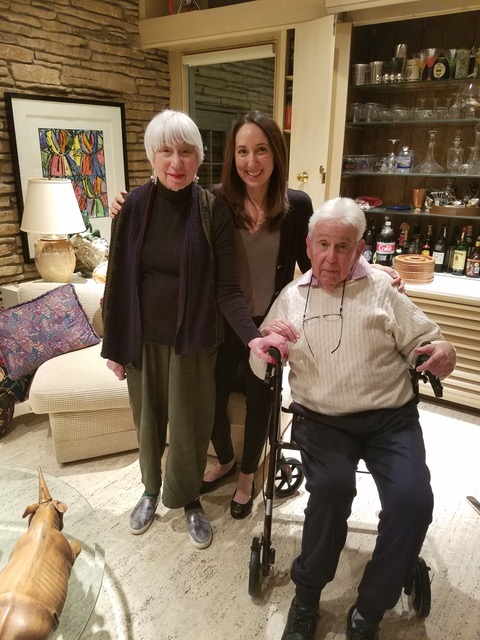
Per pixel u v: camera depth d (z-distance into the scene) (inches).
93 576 53.4
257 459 76.9
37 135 114.7
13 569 45.9
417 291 105.2
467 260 113.7
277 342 55.7
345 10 99.2
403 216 124.4
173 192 61.8
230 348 72.7
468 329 103.0
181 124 57.7
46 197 104.3
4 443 96.9
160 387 70.2
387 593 53.2
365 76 111.3
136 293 64.1
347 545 73.4
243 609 62.9
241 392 85.6
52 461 91.7
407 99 117.0
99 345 103.0
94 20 122.6
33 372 98.9
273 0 110.7
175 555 71.2
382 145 123.0
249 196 66.6
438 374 57.1
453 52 102.5
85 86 124.1
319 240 57.2
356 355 58.4
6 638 39.9
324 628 60.3
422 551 72.2
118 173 136.2
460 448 96.4
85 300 108.3
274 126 62.3
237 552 72.0
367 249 123.1
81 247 119.5
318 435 59.5
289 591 65.6
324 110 106.3
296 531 75.9
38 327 98.0
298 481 84.6
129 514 78.9
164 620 61.2
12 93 107.6
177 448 69.7
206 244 62.7
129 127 138.1
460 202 112.4
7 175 112.7
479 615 62.2
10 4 105.3
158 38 132.0
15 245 117.4
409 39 112.9
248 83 174.1
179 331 63.1
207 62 138.5
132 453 94.7
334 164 112.3
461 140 113.1
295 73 111.4
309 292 61.3
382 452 57.7
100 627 60.2
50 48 114.3
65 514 61.9
